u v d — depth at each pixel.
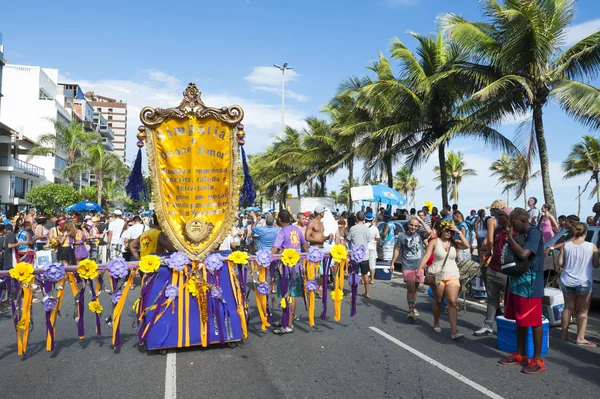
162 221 5.58
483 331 6.50
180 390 4.51
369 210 11.67
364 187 17.83
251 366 5.20
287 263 6.34
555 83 13.49
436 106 17.83
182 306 5.64
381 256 12.35
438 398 4.32
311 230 8.95
